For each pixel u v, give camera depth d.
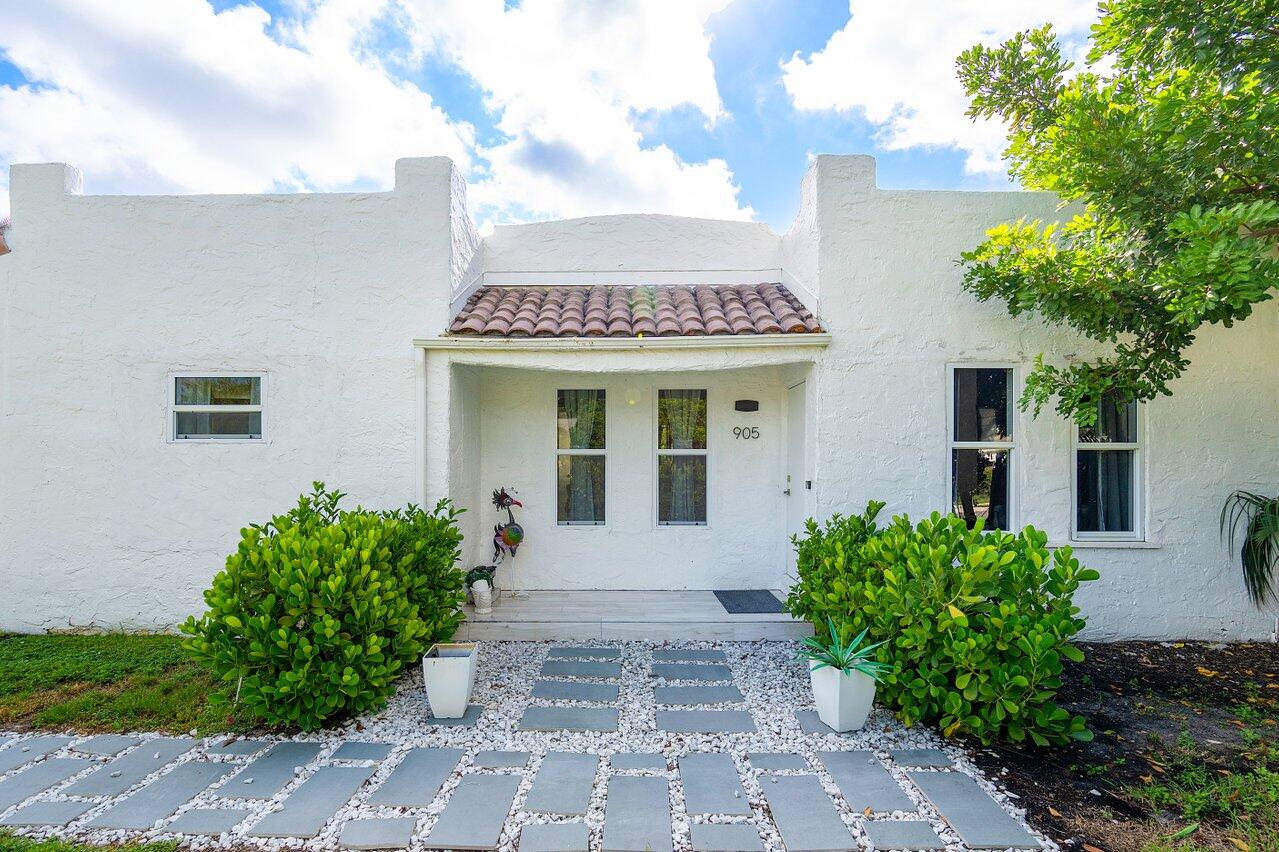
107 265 6.25
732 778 3.65
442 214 6.31
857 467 6.20
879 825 3.18
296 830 3.10
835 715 4.23
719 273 8.00
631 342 6.03
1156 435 6.17
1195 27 4.28
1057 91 5.34
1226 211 3.64
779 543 7.49
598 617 6.28
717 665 5.52
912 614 4.18
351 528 4.82
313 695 4.09
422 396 6.21
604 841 3.04
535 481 7.50
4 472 6.23
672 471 7.58
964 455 6.25
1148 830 3.14
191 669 5.25
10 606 6.22
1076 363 6.13
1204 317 4.41
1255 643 6.05
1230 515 6.13
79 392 6.23
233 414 6.35
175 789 3.50
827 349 6.20
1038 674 3.84
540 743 4.09
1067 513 6.17
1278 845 2.96
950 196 6.25
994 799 3.42
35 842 3.01
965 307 6.21
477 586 6.43
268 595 4.20
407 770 3.72
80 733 4.22
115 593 6.22
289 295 6.28
